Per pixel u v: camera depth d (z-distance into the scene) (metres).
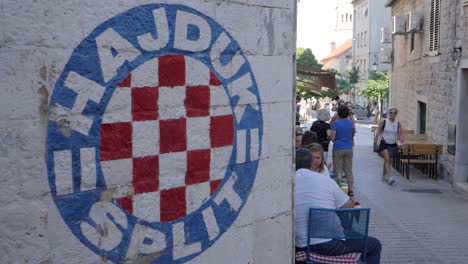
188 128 3.15
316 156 6.50
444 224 9.38
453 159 13.48
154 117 2.98
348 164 11.02
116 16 2.78
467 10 12.71
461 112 13.23
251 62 3.49
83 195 2.72
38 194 2.56
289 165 3.84
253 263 3.64
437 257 7.51
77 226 2.71
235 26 3.37
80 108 2.67
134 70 2.87
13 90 2.46
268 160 3.68
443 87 14.88
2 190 2.45
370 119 46.72
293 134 3.85
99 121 2.75
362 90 41.03
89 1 2.67
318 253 5.00
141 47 2.89
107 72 2.76
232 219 3.46
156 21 2.95
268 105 3.64
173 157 3.09
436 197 11.89
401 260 7.35
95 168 2.75
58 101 2.60
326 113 11.59
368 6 51.22
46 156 2.58
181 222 3.16
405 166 15.90
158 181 3.03
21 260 2.53
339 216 4.91
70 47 2.62
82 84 2.67
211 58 3.24
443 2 14.97
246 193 3.54
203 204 3.27
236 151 3.44
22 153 2.50
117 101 2.81
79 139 2.68
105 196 2.80
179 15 3.05
